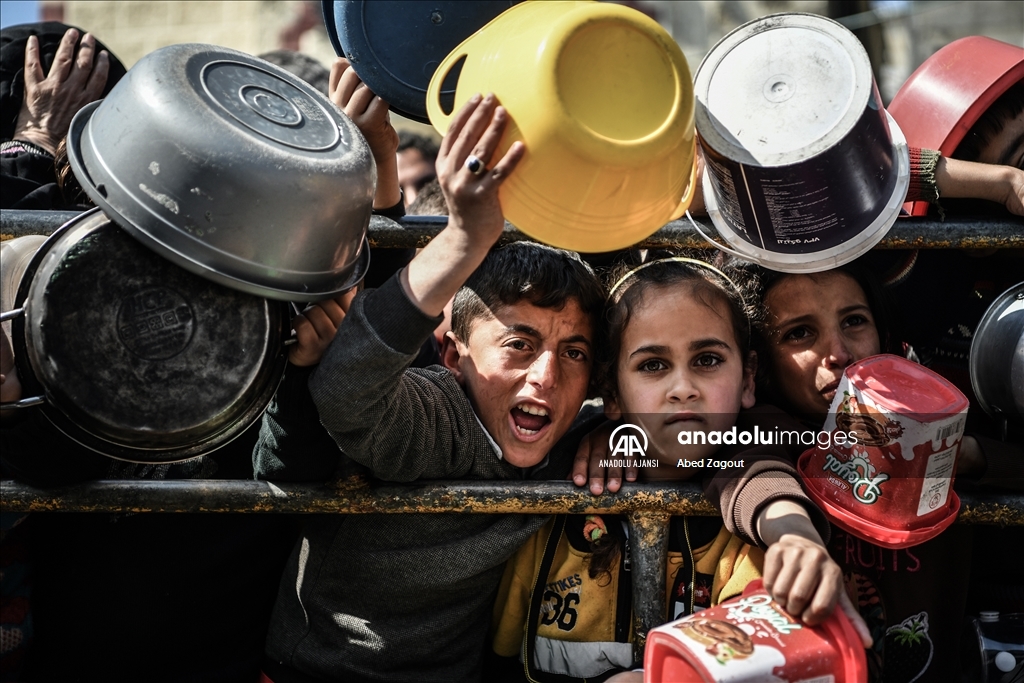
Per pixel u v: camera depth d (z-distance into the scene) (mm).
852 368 1506
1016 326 1607
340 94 1636
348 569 1611
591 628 1593
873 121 1429
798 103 1425
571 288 1621
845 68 1429
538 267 1616
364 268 1459
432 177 3672
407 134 3768
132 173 1242
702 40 5125
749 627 1295
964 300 1993
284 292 1289
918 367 1508
